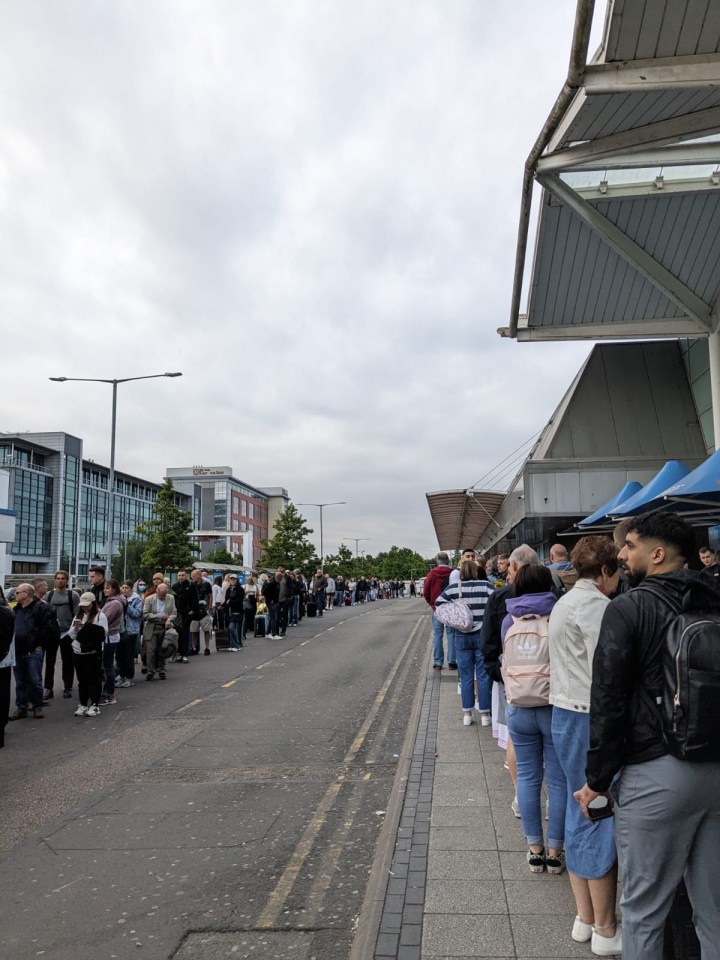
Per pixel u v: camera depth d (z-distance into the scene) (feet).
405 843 15.58
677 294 50.80
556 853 13.83
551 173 37.06
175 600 51.85
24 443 246.06
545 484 66.08
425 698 32.53
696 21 23.84
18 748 27.17
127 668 41.34
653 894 8.27
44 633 32.65
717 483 27.04
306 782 21.85
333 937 12.57
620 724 8.29
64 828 18.38
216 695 37.37
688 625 7.95
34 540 248.93
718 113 30.17
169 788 21.57
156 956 12.04
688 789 7.86
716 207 45.09
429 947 11.20
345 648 58.23
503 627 14.14
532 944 11.23
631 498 36.37
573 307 58.03
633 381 74.74
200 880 15.05
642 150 33.35
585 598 11.47
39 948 12.39
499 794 18.72
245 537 167.02
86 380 102.06
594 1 22.11
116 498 294.25
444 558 41.29
